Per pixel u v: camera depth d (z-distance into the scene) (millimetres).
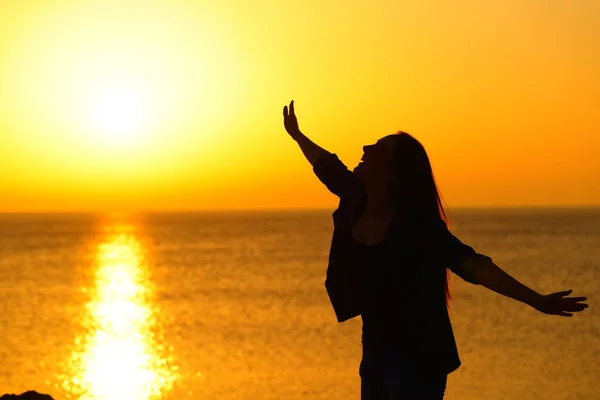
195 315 58625
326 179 4664
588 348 41812
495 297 66375
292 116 4949
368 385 4430
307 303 64500
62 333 51281
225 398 31375
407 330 4164
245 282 82938
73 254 132875
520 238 160000
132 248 149000
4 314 61375
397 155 4344
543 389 32625
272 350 42562
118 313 61000
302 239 176875
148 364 39531
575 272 86625
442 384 4258
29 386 34812
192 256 123250
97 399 31906
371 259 4277
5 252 140125
